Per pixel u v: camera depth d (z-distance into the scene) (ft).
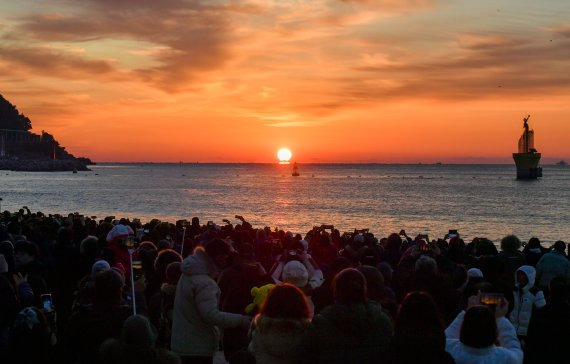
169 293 26.68
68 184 510.17
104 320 21.80
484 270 31.94
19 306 26.37
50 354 22.94
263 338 20.22
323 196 353.51
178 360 18.57
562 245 39.78
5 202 286.46
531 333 25.50
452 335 20.88
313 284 30.76
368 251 38.52
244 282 28.32
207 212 238.89
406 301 18.33
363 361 18.63
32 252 30.63
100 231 52.06
